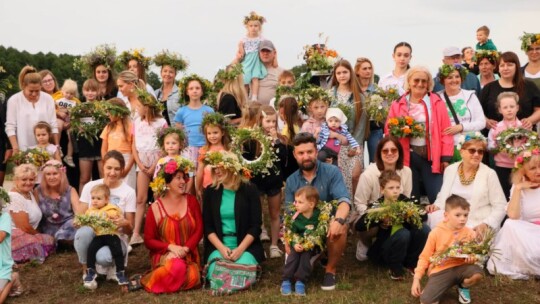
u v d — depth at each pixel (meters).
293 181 6.84
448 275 5.82
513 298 6.06
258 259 6.67
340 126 7.90
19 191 7.59
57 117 9.62
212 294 6.29
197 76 8.70
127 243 6.98
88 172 9.11
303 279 6.26
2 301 6.20
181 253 6.55
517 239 6.49
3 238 6.23
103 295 6.43
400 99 7.89
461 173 7.06
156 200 6.89
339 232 6.23
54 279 6.92
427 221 6.90
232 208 6.70
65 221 7.89
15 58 27.58
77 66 10.02
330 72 9.52
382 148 7.04
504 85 8.38
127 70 9.61
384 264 7.06
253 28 11.14
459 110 7.92
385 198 6.77
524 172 6.82
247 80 10.98
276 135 7.71
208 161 6.66
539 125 8.79
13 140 8.76
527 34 8.80
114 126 8.55
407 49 9.07
